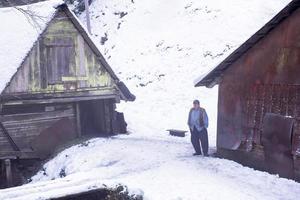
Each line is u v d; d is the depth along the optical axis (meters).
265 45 13.88
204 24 33.44
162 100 28.67
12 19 22.14
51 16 20.53
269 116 13.59
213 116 24.78
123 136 22.02
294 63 12.72
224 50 30.38
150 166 15.02
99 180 12.53
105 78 22.58
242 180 12.73
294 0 12.07
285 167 12.92
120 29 38.69
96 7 43.62
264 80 13.95
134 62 34.28
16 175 20.19
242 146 14.97
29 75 20.52
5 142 20.12
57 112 21.69
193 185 12.20
